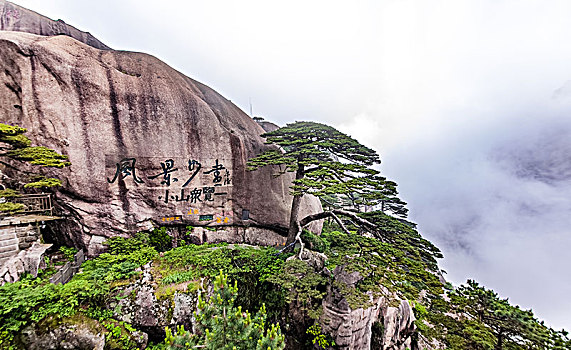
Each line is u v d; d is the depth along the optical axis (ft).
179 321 26.17
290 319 32.45
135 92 35.50
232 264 33.12
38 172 30.89
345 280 33.30
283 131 39.22
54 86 30.83
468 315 31.91
